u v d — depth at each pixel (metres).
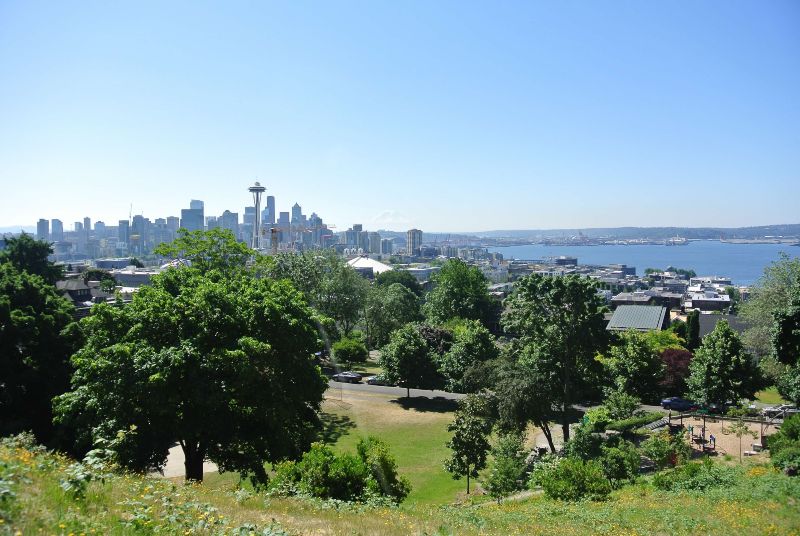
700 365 44.97
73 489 9.62
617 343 39.75
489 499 27.28
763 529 14.78
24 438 13.85
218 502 13.21
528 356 40.06
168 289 28.95
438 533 13.15
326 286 71.75
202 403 20.20
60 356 33.06
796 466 22.06
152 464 21.95
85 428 24.77
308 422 26.89
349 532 12.09
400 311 78.62
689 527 15.43
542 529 15.64
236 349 21.88
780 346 27.94
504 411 34.78
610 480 26.09
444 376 53.00
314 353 26.56
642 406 49.94
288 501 15.59
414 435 42.34
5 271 38.16
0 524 7.18
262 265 51.06
